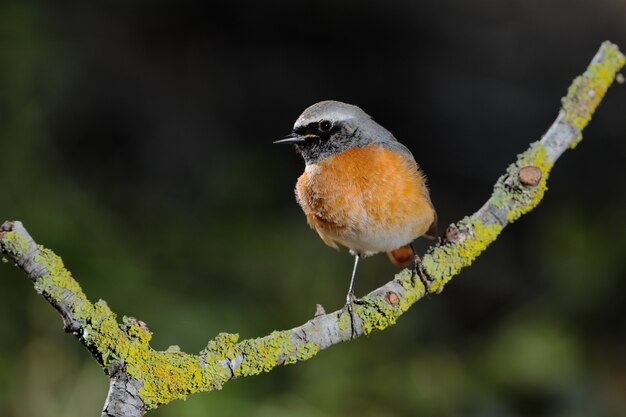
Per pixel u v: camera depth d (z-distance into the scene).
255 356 5.41
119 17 15.48
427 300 12.61
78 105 14.03
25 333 10.45
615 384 11.43
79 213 11.91
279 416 10.13
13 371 10.15
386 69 16.06
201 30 15.99
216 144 14.78
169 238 12.21
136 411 5.11
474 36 16.28
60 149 12.99
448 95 15.79
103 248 11.45
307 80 15.91
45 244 11.20
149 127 14.62
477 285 13.31
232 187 13.25
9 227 5.00
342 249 12.18
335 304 11.62
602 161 14.95
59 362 10.30
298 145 7.93
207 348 5.36
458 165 15.23
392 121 15.76
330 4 16.27
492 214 6.42
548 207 14.41
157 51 15.52
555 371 11.19
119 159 14.09
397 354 11.41
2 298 10.48
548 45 16.09
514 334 11.73
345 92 15.94
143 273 11.33
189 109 15.10
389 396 10.86
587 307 12.29
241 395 10.16
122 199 12.91
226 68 15.76
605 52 6.86
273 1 16.25
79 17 15.05
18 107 12.30
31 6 13.26
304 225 12.59
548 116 15.47
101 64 14.88
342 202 7.49
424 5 16.41
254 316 11.26
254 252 12.14
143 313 10.86
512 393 11.12
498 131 15.45
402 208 7.40
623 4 16.41
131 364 5.13
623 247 12.63
